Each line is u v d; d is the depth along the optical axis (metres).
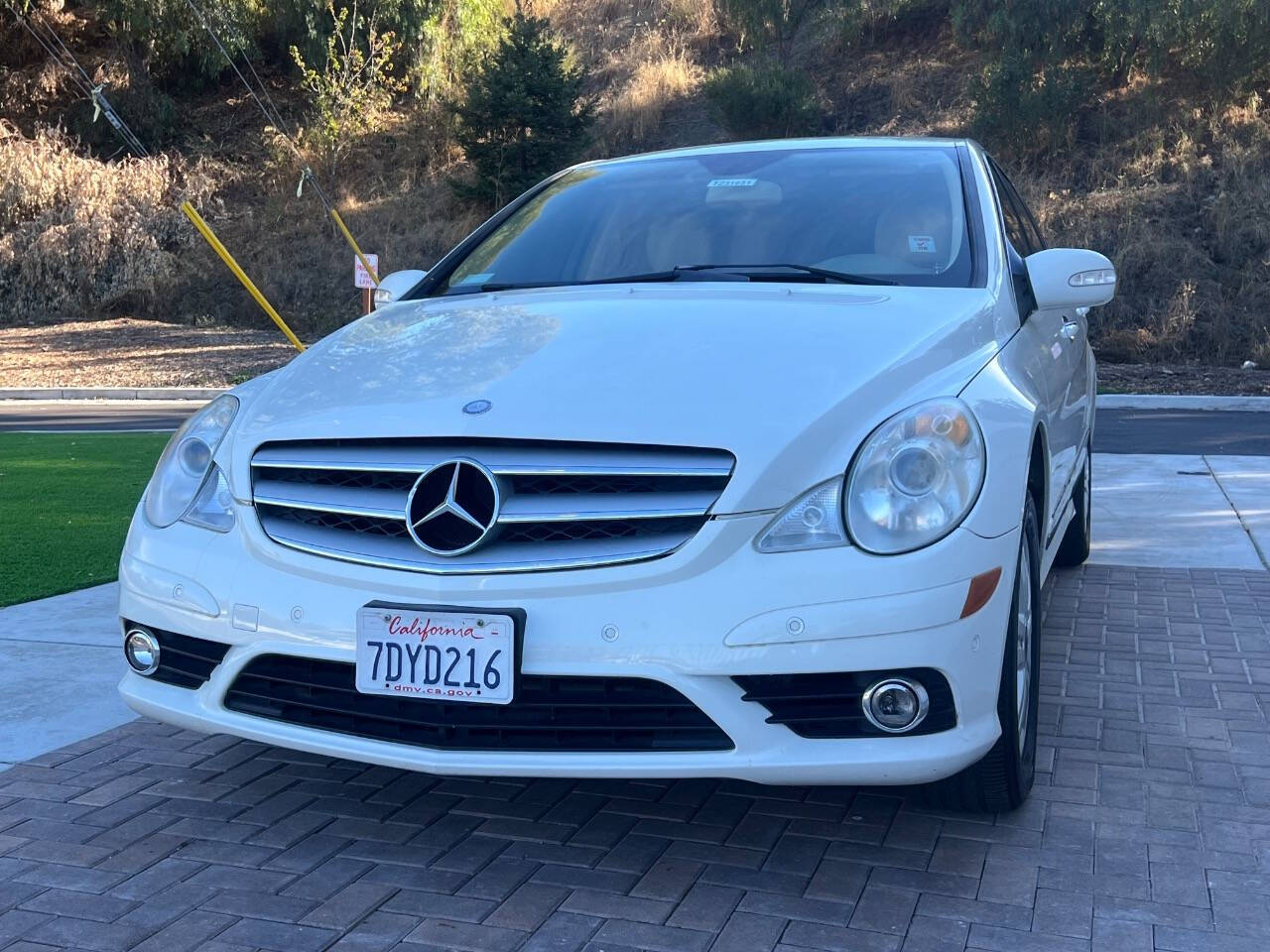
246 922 2.58
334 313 23.05
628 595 2.56
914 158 4.12
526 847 2.91
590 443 2.63
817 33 26.81
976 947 2.42
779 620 2.51
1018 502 2.74
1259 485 7.94
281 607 2.77
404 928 2.54
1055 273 3.56
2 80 28.38
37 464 9.70
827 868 2.78
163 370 18.34
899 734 2.57
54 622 4.90
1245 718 3.73
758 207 3.93
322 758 3.51
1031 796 3.16
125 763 3.48
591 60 29.78
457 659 2.61
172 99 29.53
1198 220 19.34
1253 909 2.56
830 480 2.59
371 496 2.77
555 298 3.54
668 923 2.54
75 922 2.58
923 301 3.24
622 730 2.62
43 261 24.05
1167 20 21.14
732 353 2.90
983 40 24.08
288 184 26.77
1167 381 15.35
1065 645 4.54
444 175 26.69
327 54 28.02
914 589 2.53
